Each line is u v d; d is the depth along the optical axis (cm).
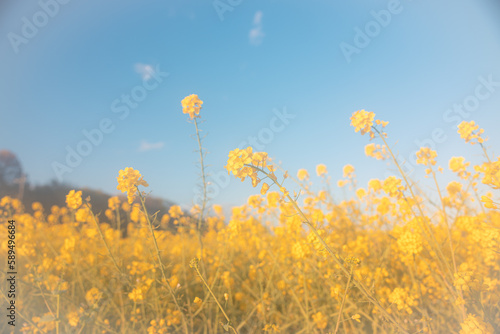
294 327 289
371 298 176
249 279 376
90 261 365
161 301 301
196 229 348
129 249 410
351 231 396
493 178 190
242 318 305
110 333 269
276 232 361
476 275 214
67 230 470
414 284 257
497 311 222
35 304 292
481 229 248
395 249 313
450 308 248
